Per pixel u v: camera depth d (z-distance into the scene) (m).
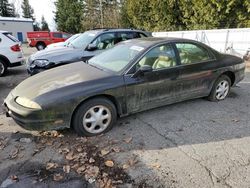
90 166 2.91
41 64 6.09
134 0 22.39
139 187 2.56
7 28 31.56
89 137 3.60
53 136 3.62
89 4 38.75
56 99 3.23
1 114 4.51
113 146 3.35
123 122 4.08
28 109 3.20
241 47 10.23
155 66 4.02
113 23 31.20
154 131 3.76
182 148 3.28
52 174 2.78
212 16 14.44
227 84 5.08
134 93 3.83
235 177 2.69
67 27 43.59
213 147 3.30
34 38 20.73
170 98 4.29
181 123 4.03
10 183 2.63
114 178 2.71
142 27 23.08
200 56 4.60
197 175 2.73
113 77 3.68
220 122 4.07
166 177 2.71
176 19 18.42
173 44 4.27
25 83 3.84
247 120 4.15
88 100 3.48
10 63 8.22
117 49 4.52
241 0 13.05
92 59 4.67
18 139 3.56
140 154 3.15
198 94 4.68
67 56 6.21
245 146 3.33
